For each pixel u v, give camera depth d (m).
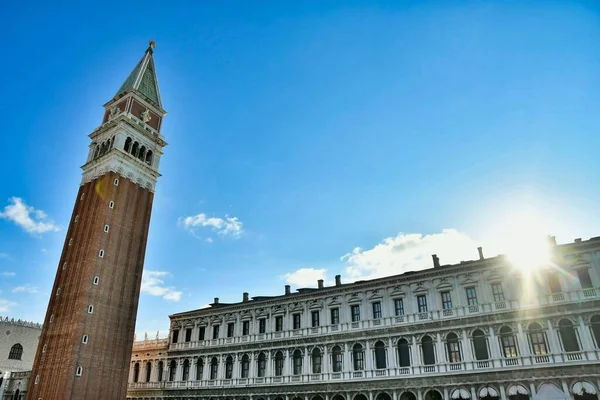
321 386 64.25
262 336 73.69
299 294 72.06
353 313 67.06
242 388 71.38
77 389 64.75
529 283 55.91
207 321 81.88
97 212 77.75
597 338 50.03
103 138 87.94
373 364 61.69
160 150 93.00
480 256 61.47
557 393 49.62
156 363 84.88
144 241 83.69
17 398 86.38
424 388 56.84
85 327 68.69
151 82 98.12
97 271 73.19
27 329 106.88
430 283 62.19
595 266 52.88
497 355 54.19
